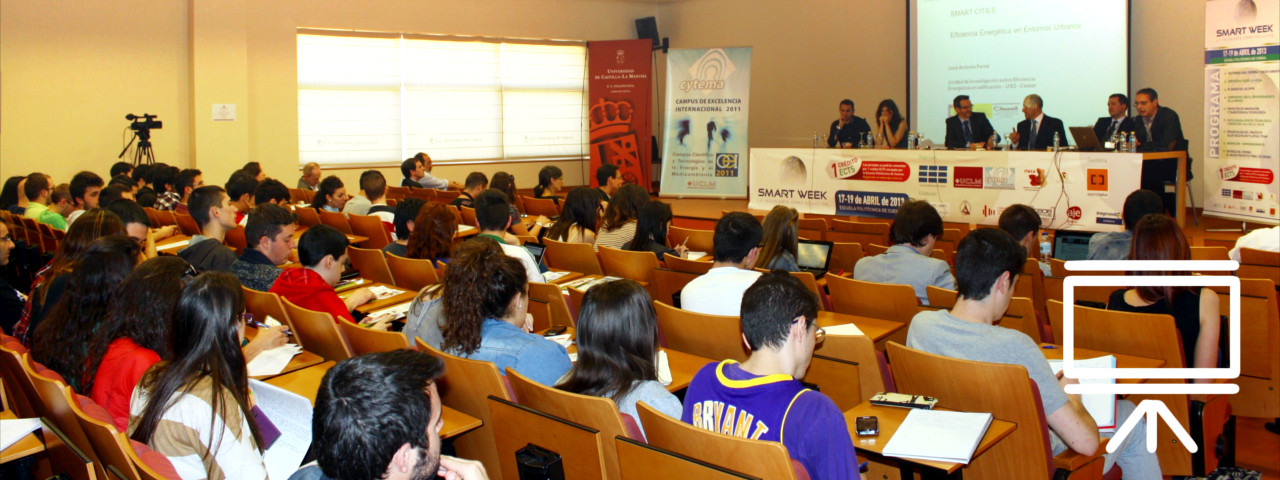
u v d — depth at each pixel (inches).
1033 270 166.4
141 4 391.2
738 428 70.8
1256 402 133.0
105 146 390.0
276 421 88.7
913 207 148.6
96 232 136.3
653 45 543.2
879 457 90.9
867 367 102.9
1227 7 307.1
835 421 67.9
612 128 496.7
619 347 84.4
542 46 514.3
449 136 486.3
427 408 48.9
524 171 517.3
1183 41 365.4
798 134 513.0
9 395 109.5
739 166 428.1
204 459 77.0
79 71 379.9
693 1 548.4
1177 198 277.4
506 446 84.5
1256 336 129.9
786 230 165.2
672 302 161.6
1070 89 378.9
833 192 314.2
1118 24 362.6
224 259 160.7
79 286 100.2
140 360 86.7
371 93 456.8
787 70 513.0
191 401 75.8
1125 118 340.5
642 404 72.5
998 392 83.0
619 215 207.2
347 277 179.2
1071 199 261.4
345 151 453.1
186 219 248.1
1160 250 119.2
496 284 96.3
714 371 75.4
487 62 493.7
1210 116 320.2
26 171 372.8
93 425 66.0
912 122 440.1
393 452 47.2
